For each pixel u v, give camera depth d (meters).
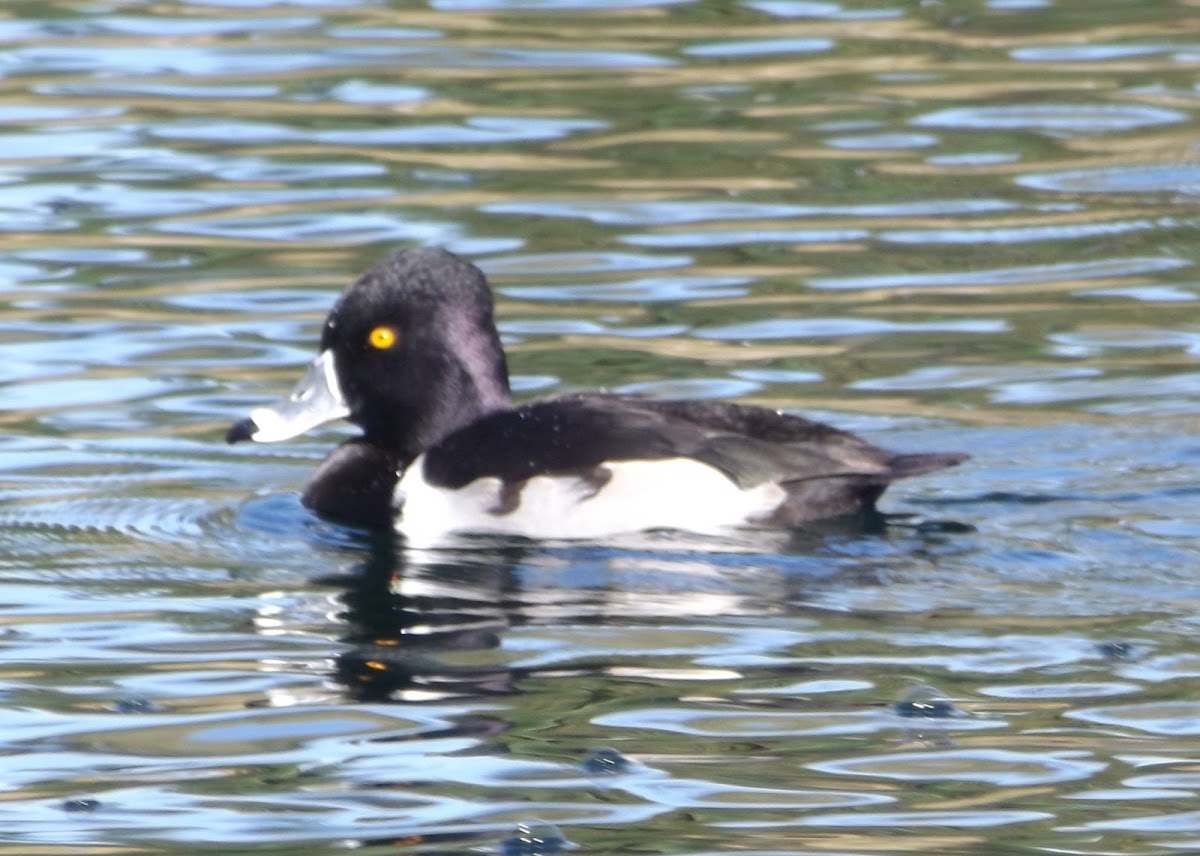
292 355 14.60
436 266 12.53
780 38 21.64
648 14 22.58
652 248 16.56
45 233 16.86
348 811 8.12
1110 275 15.95
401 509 11.97
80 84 20.44
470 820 8.01
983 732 8.77
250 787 8.37
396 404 12.47
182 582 11.03
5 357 14.52
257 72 20.80
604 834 7.88
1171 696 9.12
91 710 9.20
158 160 18.52
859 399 13.66
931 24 22.12
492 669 9.62
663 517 11.41
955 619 10.17
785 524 11.40
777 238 16.73
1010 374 14.08
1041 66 20.69
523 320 15.12
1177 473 12.35
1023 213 17.23
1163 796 8.12
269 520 12.06
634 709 9.08
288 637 10.12
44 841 7.91
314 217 17.20
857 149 18.64
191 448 13.18
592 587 10.79
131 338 14.89
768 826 7.90
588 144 18.80
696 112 19.56
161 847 7.86
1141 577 10.75
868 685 9.31
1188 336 14.73
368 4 23.00
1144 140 18.72
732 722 8.92
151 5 22.97
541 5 22.94
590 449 11.66
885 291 15.67
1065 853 7.68
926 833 7.84
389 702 9.23
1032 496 12.04
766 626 10.13
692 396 13.72
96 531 11.84
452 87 20.30
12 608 10.61
